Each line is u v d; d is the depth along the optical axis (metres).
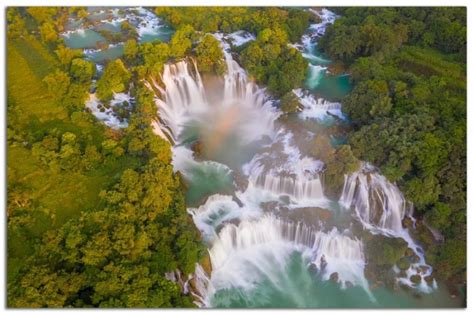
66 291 55.34
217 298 63.53
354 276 66.81
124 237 60.00
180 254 60.94
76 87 83.44
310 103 90.81
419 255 68.75
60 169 71.06
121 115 83.38
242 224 69.19
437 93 87.56
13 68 93.31
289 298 64.00
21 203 65.88
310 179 74.38
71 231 60.81
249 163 80.44
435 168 71.25
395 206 72.12
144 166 69.94
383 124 76.62
